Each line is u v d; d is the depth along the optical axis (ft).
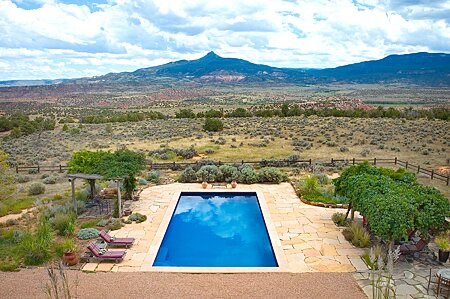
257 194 64.90
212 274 37.58
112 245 43.50
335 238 45.55
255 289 34.42
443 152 100.07
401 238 40.47
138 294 33.55
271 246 44.60
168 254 44.88
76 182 75.77
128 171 53.52
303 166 86.02
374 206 38.65
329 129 137.90
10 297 32.76
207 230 52.75
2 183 55.62
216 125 146.41
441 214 37.93
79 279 36.22
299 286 34.76
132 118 206.69
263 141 119.03
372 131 130.82
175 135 140.36
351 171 49.62
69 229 46.62
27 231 46.47
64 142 131.85
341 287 34.40
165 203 60.08
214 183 72.90
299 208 57.00
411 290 33.47
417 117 178.60
